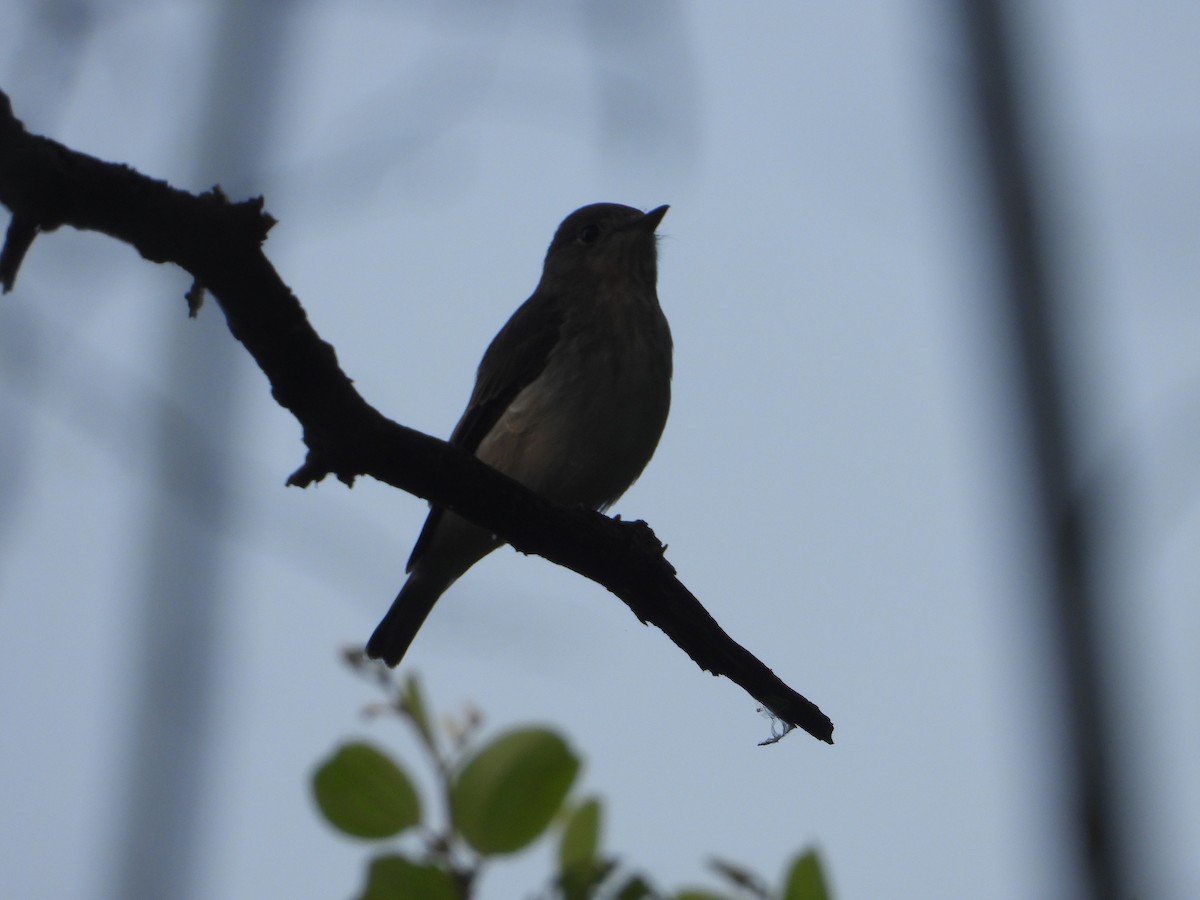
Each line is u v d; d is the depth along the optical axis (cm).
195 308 647
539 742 684
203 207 580
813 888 636
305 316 621
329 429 668
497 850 671
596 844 679
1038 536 650
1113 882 564
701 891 658
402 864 652
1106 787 582
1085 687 608
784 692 779
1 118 529
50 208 553
